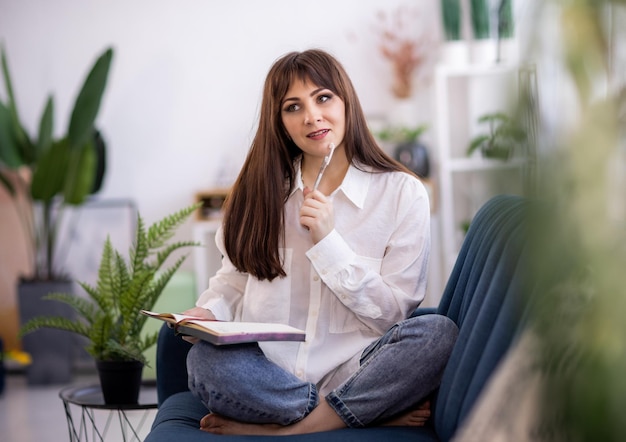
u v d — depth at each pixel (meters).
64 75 5.08
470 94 4.91
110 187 5.10
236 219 2.04
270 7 5.06
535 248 0.80
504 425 1.05
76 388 2.62
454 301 1.88
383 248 1.99
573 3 0.74
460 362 1.55
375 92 5.05
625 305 0.77
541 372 0.92
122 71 5.08
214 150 5.09
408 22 5.02
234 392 1.69
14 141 4.69
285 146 2.05
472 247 1.88
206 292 2.10
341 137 2.00
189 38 5.08
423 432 1.68
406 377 1.71
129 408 2.35
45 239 4.84
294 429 1.72
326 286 1.96
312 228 1.89
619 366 0.78
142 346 2.50
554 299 0.86
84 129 4.45
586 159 0.75
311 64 1.99
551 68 0.76
